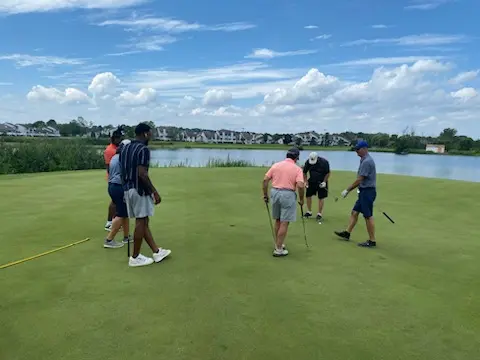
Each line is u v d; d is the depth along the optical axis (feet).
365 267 19.38
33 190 42.73
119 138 23.54
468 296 16.03
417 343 12.39
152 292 15.66
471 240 25.21
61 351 11.49
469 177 79.82
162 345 11.87
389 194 44.32
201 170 68.08
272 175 20.98
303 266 19.29
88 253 20.57
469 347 12.24
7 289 15.76
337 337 12.62
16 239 23.11
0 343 11.87
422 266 19.75
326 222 30.14
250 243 23.22
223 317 13.71
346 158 148.46
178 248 21.79
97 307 14.25
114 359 11.13
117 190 20.79
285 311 14.30
